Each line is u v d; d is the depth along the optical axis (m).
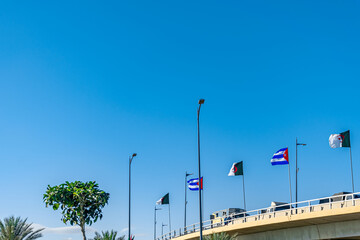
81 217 78.62
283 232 49.06
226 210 63.44
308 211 43.25
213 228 55.78
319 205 42.03
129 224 59.53
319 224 44.59
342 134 49.97
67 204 79.00
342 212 38.47
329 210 39.69
